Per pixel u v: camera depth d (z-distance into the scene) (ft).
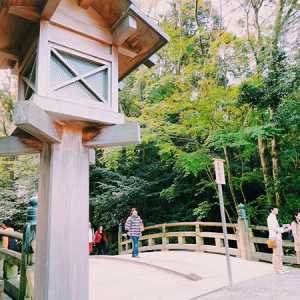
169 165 40.93
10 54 12.22
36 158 39.14
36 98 8.71
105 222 41.50
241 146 34.24
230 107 29.12
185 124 29.17
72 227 9.27
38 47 9.55
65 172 9.53
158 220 40.52
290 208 25.84
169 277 15.99
